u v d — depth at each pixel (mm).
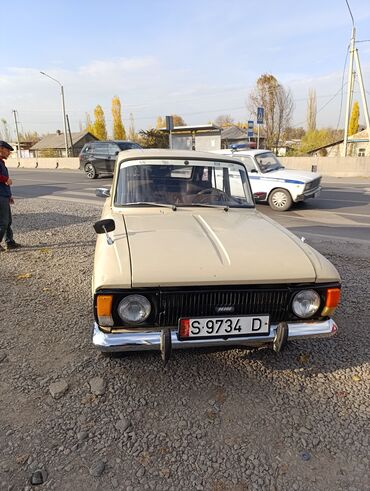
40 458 2029
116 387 2605
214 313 2361
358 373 2818
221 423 2307
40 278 4711
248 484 1914
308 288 2422
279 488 1897
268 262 2436
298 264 2455
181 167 3623
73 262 5363
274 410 2420
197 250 2506
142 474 1953
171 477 1941
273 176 10047
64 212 9477
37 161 32938
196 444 2148
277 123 40438
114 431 2227
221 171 3711
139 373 2754
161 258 2389
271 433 2238
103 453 2070
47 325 3465
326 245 6465
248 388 2623
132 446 2125
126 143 18422
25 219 8586
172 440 2172
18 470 1956
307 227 8047
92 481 1905
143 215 3275
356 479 1950
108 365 2846
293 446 2150
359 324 3572
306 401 2506
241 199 3756
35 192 14328
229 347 3055
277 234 2922
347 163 21578
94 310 2297
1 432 2201
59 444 2125
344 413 2402
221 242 2650
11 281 4609
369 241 6777
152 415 2359
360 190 14555
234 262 2400
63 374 2740
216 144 24109
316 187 10336
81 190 14820
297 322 2500
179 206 3488
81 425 2266
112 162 18141
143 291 2258
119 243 2598
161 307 2307
